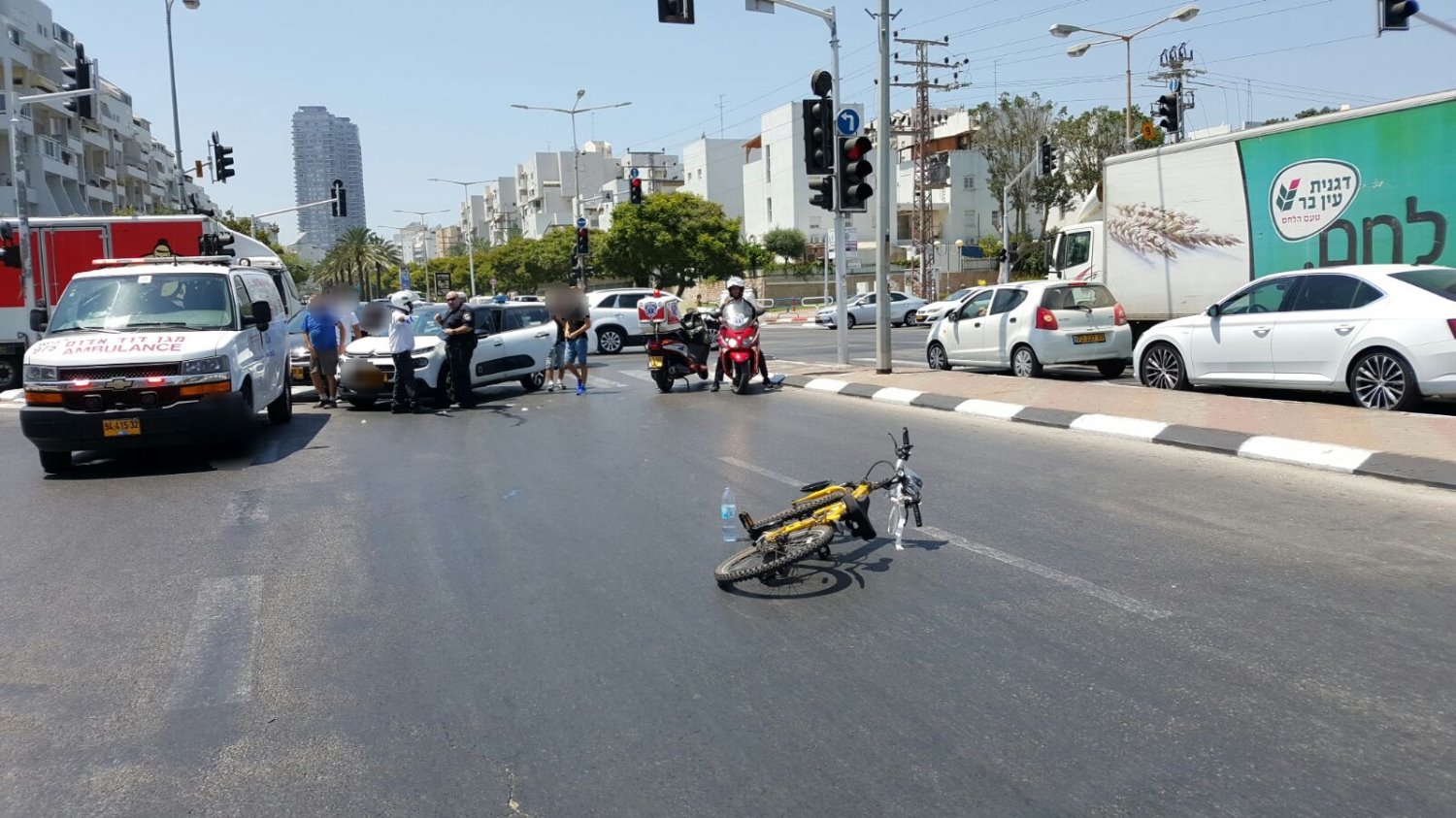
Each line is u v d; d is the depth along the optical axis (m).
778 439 11.10
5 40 45.19
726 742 3.90
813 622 5.20
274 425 13.90
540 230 117.69
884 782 3.55
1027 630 4.96
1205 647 4.65
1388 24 15.80
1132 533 6.64
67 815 3.51
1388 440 8.72
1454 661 4.40
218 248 18.62
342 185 33.94
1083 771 3.57
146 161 75.00
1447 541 6.18
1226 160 14.70
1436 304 10.10
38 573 6.57
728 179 92.56
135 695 4.55
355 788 3.65
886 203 16.77
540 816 3.41
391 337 14.93
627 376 20.39
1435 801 3.31
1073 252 19.20
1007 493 7.95
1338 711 3.96
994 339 16.25
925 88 50.47
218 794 3.64
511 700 4.38
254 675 4.73
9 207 44.59
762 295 68.50
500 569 6.36
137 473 10.23
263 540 7.27
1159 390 12.81
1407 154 12.29
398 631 5.28
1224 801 3.35
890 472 8.93
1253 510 7.11
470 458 10.57
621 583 5.98
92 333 10.80
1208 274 15.15
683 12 15.50
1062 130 57.81
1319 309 11.18
